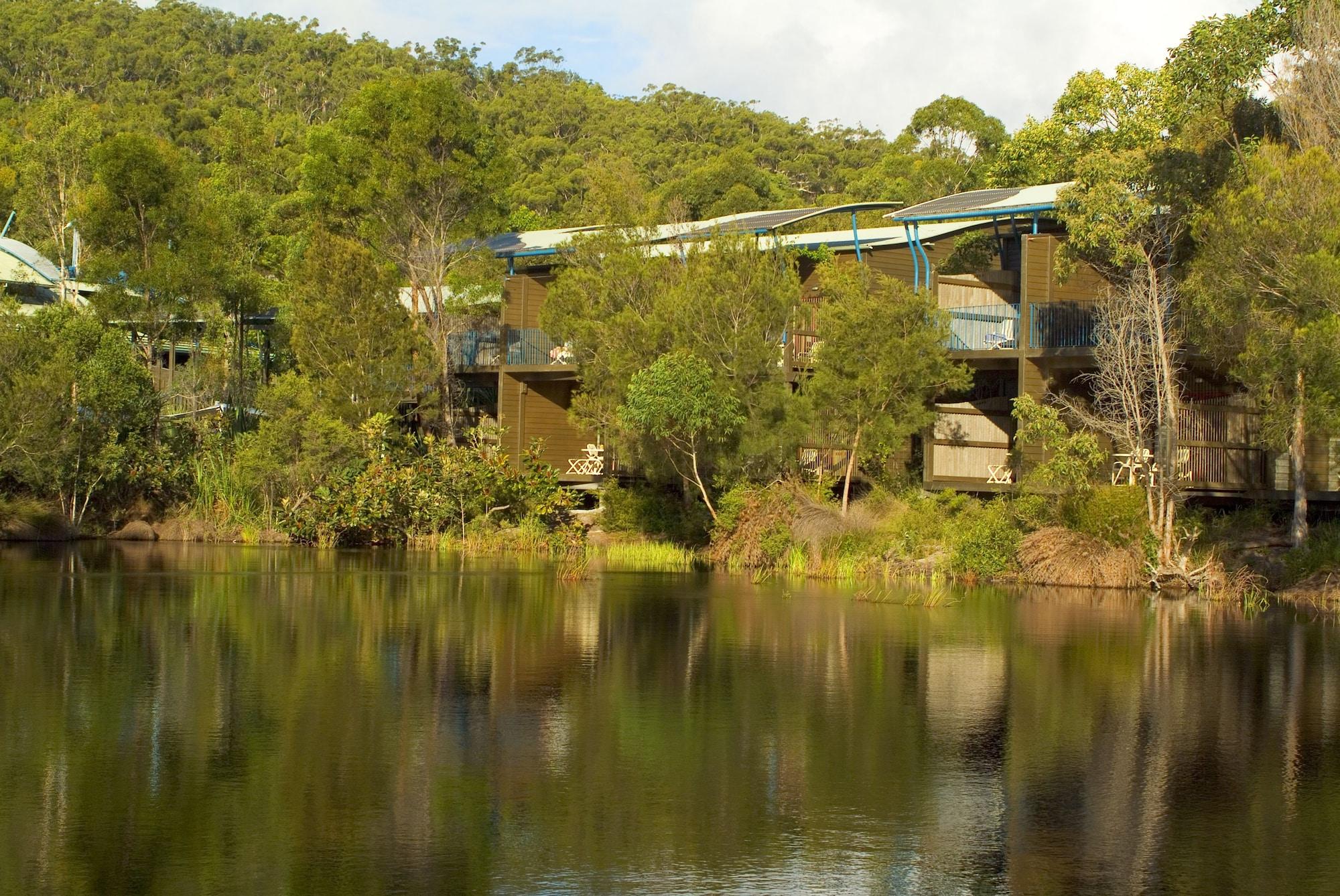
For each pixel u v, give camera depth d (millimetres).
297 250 55062
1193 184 28391
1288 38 29156
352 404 39938
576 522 38219
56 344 39031
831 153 101125
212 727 14086
